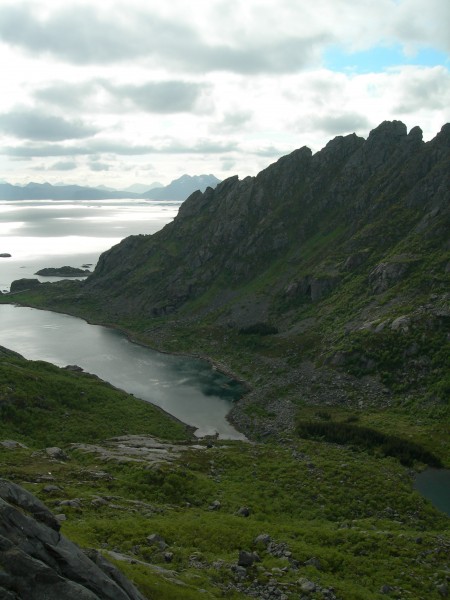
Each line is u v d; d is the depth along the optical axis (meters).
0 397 100.00
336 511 71.25
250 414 130.50
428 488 88.12
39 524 27.83
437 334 139.25
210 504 67.12
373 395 130.50
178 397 143.25
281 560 47.53
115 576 29.02
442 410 117.94
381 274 178.00
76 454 82.06
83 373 142.75
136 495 64.62
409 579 48.38
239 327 198.25
